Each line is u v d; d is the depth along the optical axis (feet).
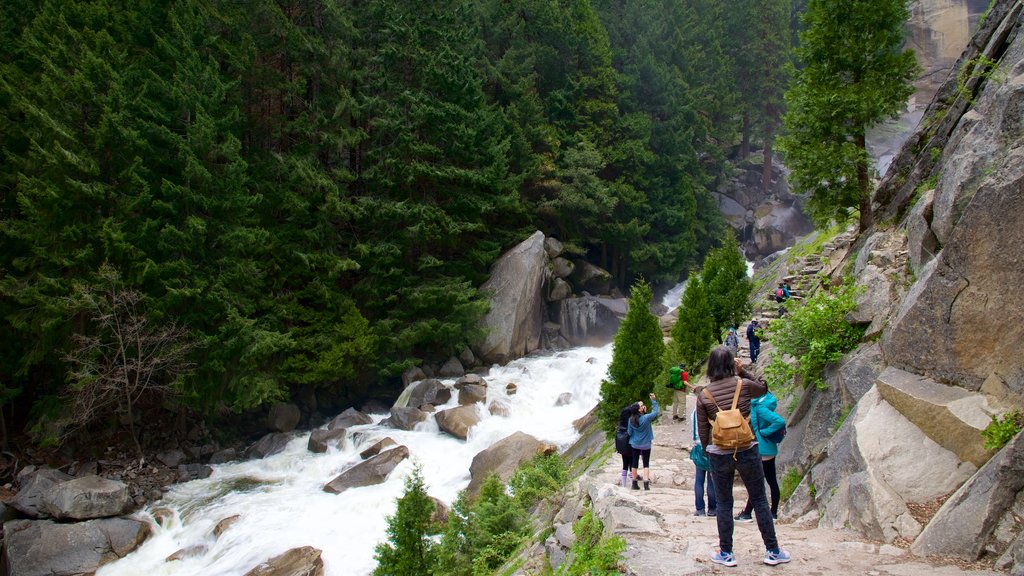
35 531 54.75
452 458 67.15
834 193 53.16
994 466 19.83
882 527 21.61
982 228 23.88
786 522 26.61
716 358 19.51
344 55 95.91
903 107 50.85
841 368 31.94
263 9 90.84
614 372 52.75
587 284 127.65
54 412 68.95
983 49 45.32
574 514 32.68
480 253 103.19
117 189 73.10
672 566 18.80
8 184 72.90
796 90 53.67
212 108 79.41
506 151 111.96
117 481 61.72
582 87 135.13
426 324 90.12
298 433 80.69
